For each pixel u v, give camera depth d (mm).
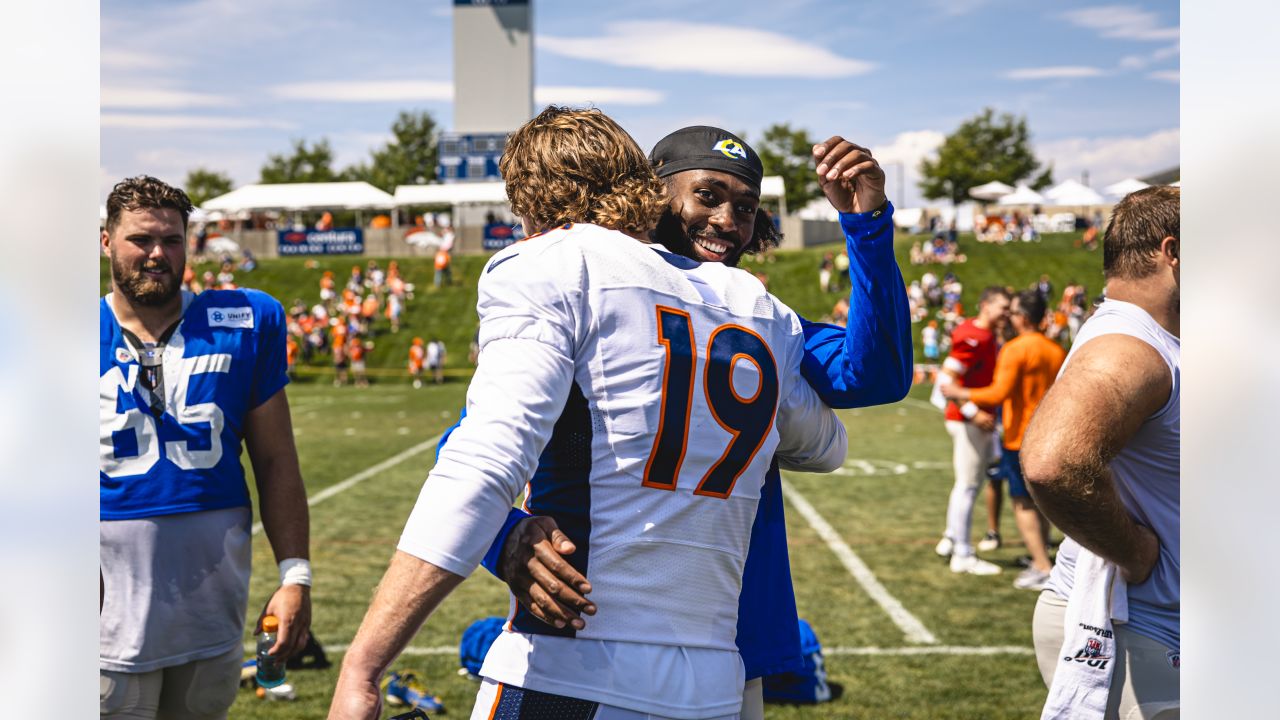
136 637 2609
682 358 1735
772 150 64312
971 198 65188
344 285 38688
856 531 8414
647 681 1669
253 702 4500
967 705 4438
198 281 38531
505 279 1702
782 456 2154
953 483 10969
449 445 1595
